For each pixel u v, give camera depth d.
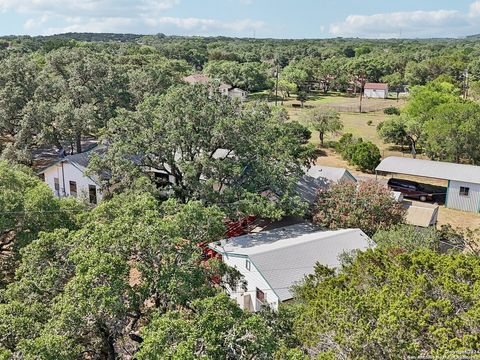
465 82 90.94
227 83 101.94
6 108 41.62
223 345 10.77
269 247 21.36
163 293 13.09
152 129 27.41
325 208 25.95
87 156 34.56
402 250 16.48
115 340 13.07
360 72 112.25
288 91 102.50
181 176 28.80
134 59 77.81
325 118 54.59
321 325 10.59
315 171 31.59
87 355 13.10
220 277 15.96
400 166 35.53
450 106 42.62
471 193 33.16
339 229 24.59
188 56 152.00
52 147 47.03
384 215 25.16
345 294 10.84
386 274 12.16
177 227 14.32
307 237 22.95
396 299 10.56
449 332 9.48
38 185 21.11
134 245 13.38
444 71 100.06
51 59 51.03
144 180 26.06
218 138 27.39
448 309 9.91
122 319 12.49
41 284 13.59
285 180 26.88
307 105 89.19
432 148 41.44
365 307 10.29
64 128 38.72
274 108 50.88
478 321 9.55
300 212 25.70
